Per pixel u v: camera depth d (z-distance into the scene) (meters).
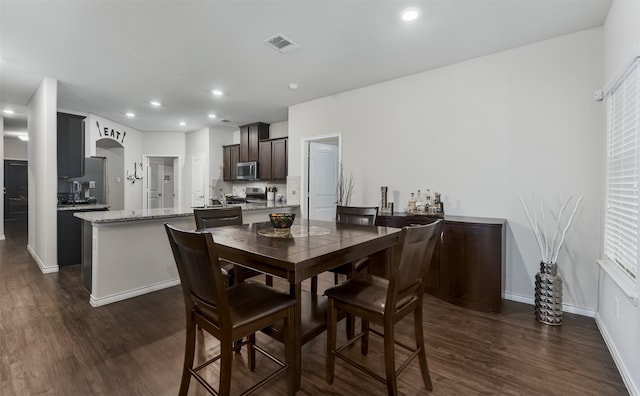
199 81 4.04
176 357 2.08
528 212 3.04
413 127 3.80
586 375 1.91
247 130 6.57
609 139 2.43
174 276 3.52
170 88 4.32
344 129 4.46
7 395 1.70
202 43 3.00
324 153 5.36
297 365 1.68
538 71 2.99
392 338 1.56
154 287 3.33
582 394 1.74
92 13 2.48
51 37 2.88
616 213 2.25
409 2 2.35
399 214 3.70
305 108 4.96
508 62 3.14
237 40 2.94
